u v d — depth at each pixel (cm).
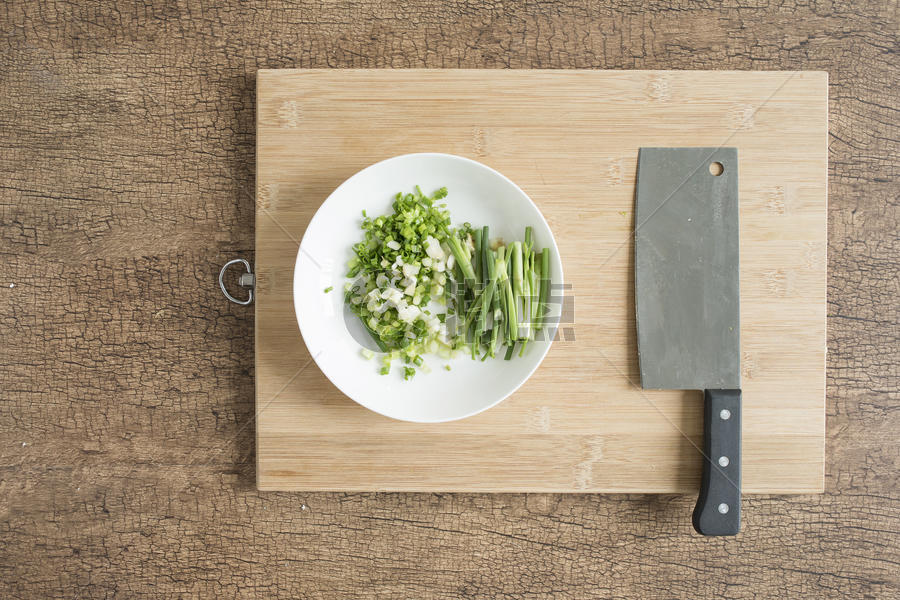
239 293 114
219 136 113
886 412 113
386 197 106
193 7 113
